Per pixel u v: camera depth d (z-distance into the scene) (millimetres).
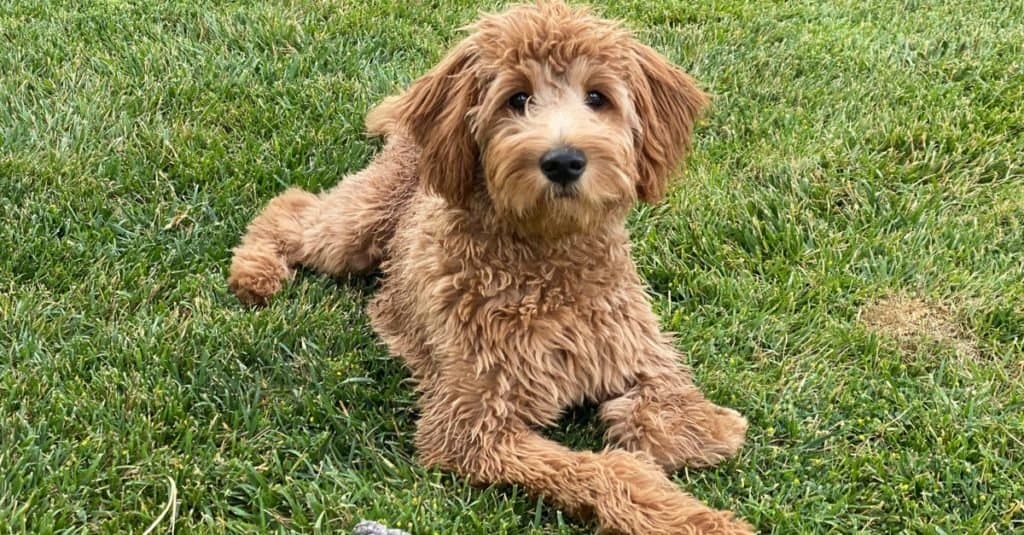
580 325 1341
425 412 1360
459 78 1337
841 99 1886
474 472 1305
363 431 1365
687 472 1322
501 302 1331
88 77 1878
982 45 2025
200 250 1603
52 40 1962
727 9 2227
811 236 1624
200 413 1378
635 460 1281
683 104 1389
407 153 1568
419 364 1406
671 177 1393
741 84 1923
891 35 2098
